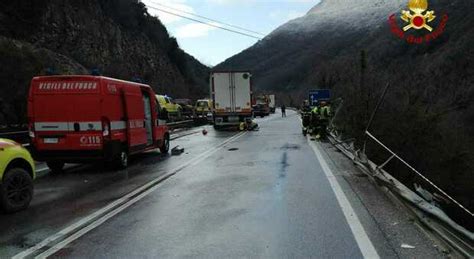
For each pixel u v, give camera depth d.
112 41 66.12
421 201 7.28
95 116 11.95
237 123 30.73
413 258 5.31
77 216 7.52
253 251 5.63
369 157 14.82
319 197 8.66
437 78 34.53
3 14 49.28
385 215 7.27
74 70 46.41
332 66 63.34
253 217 7.23
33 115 12.16
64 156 12.05
